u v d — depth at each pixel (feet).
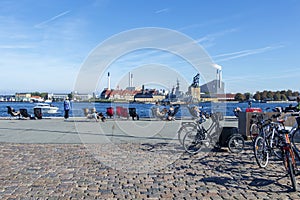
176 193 15.21
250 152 25.95
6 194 14.87
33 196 14.61
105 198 14.46
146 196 14.75
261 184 16.63
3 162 21.94
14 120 64.13
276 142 19.89
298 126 19.71
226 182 17.11
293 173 15.92
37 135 37.96
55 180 17.43
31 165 21.09
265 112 32.12
